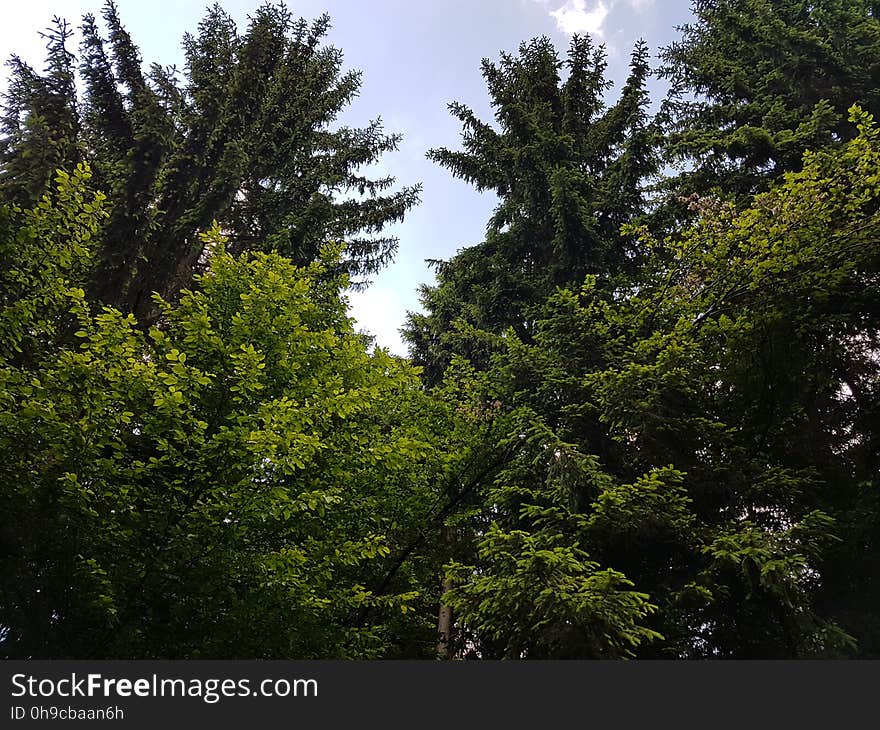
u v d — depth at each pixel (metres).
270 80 16.25
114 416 6.82
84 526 6.57
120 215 9.34
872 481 9.23
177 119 12.73
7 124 10.06
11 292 7.95
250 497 7.08
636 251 13.19
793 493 8.57
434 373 17.11
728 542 7.07
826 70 12.91
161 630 6.86
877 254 9.39
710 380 9.95
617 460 9.16
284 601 7.53
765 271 9.55
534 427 8.77
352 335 10.21
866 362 10.43
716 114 13.50
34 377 7.02
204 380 6.96
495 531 7.11
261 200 14.26
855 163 9.76
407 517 11.01
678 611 7.61
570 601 6.14
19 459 6.50
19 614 6.18
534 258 14.72
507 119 14.08
